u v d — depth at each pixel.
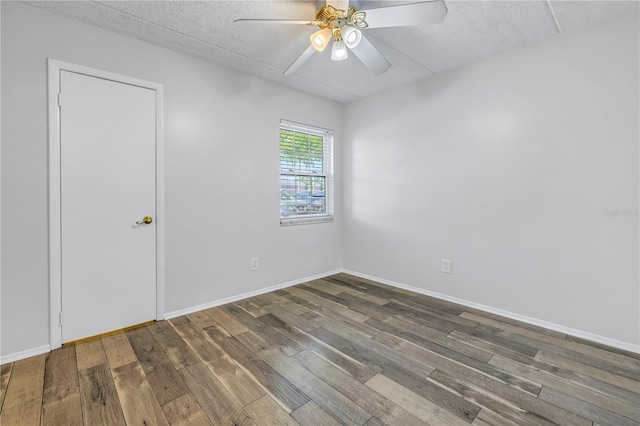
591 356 1.98
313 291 3.30
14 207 1.91
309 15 2.07
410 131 3.28
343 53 1.99
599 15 2.04
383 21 1.75
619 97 2.06
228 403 1.54
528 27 2.19
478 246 2.78
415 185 3.25
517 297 2.55
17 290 1.92
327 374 1.78
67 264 2.10
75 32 2.09
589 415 1.46
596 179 2.16
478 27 2.19
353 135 3.90
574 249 2.26
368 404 1.53
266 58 2.69
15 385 1.66
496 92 2.62
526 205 2.48
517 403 1.54
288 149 3.53
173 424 1.40
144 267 2.43
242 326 2.42
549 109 2.34
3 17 1.86
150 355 1.98
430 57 2.66
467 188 2.83
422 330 2.36
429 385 1.68
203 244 2.76
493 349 2.06
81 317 2.16
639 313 2.02
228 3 1.93
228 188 2.91
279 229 3.37
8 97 1.87
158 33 2.28
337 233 4.03
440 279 3.07
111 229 2.27
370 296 3.14
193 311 2.70
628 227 2.05
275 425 1.39
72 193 2.11
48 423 1.40
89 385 1.67
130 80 2.32
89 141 2.16
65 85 2.06
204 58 2.68
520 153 2.50
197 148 2.69
